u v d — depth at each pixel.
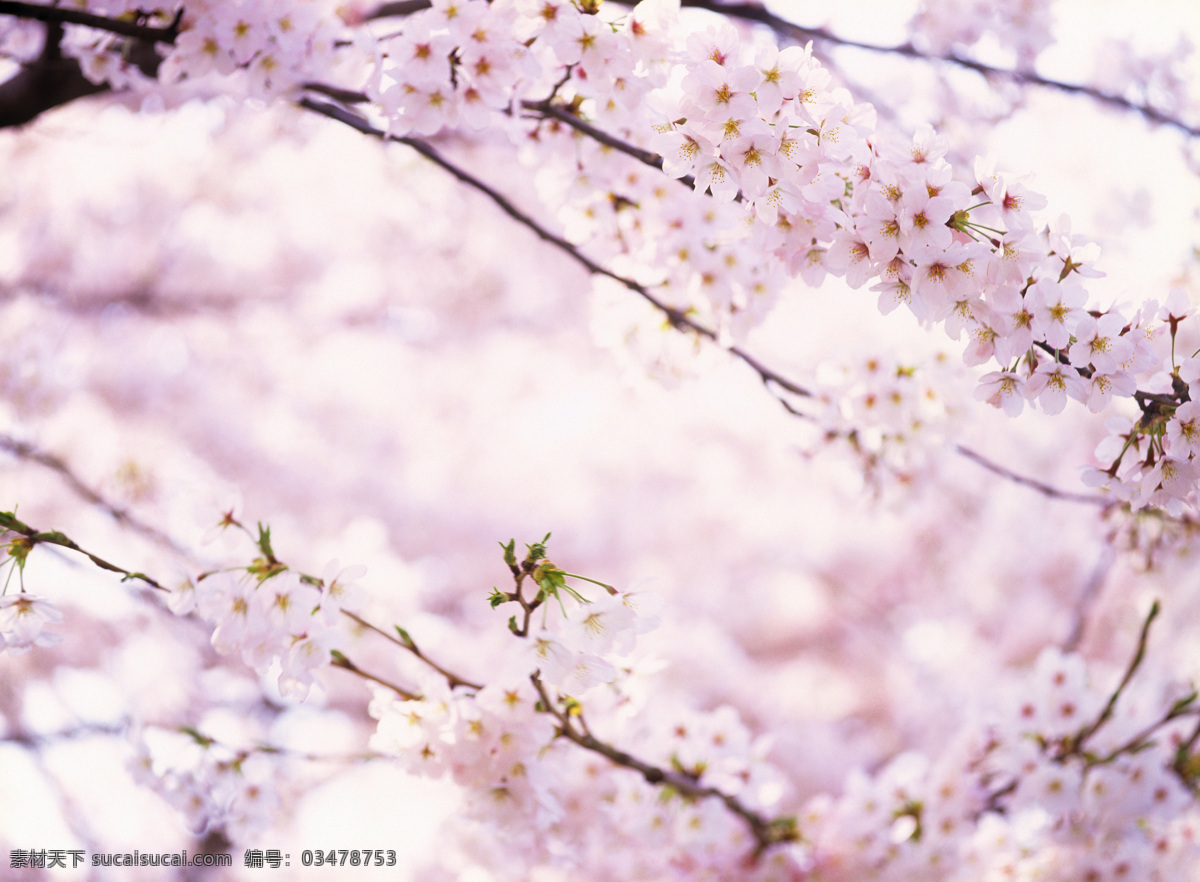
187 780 2.48
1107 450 1.61
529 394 8.99
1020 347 1.49
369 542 4.81
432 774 1.92
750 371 2.96
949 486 7.93
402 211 7.34
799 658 9.41
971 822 3.08
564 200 2.39
